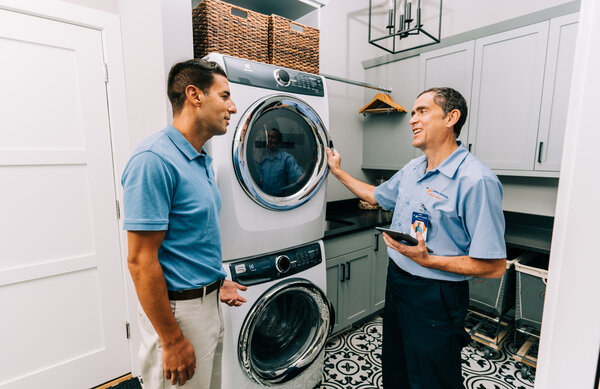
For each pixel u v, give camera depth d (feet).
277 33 4.87
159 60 4.06
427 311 3.94
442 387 3.99
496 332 6.94
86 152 5.43
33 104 4.92
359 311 7.20
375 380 5.81
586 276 0.97
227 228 4.17
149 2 4.16
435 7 8.79
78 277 5.52
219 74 3.12
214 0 4.20
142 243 2.66
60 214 5.27
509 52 6.47
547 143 6.13
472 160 3.77
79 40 5.23
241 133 4.09
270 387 4.83
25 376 5.11
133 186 2.62
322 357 5.50
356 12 9.07
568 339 1.03
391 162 8.83
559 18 5.78
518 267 6.08
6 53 4.66
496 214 3.52
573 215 0.99
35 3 4.76
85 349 5.67
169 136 2.96
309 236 5.19
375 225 7.18
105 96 5.54
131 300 6.04
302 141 5.11
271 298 4.51
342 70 8.89
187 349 3.01
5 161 4.74
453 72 7.35
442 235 3.88
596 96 0.90
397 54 8.39
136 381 5.97
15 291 4.96
